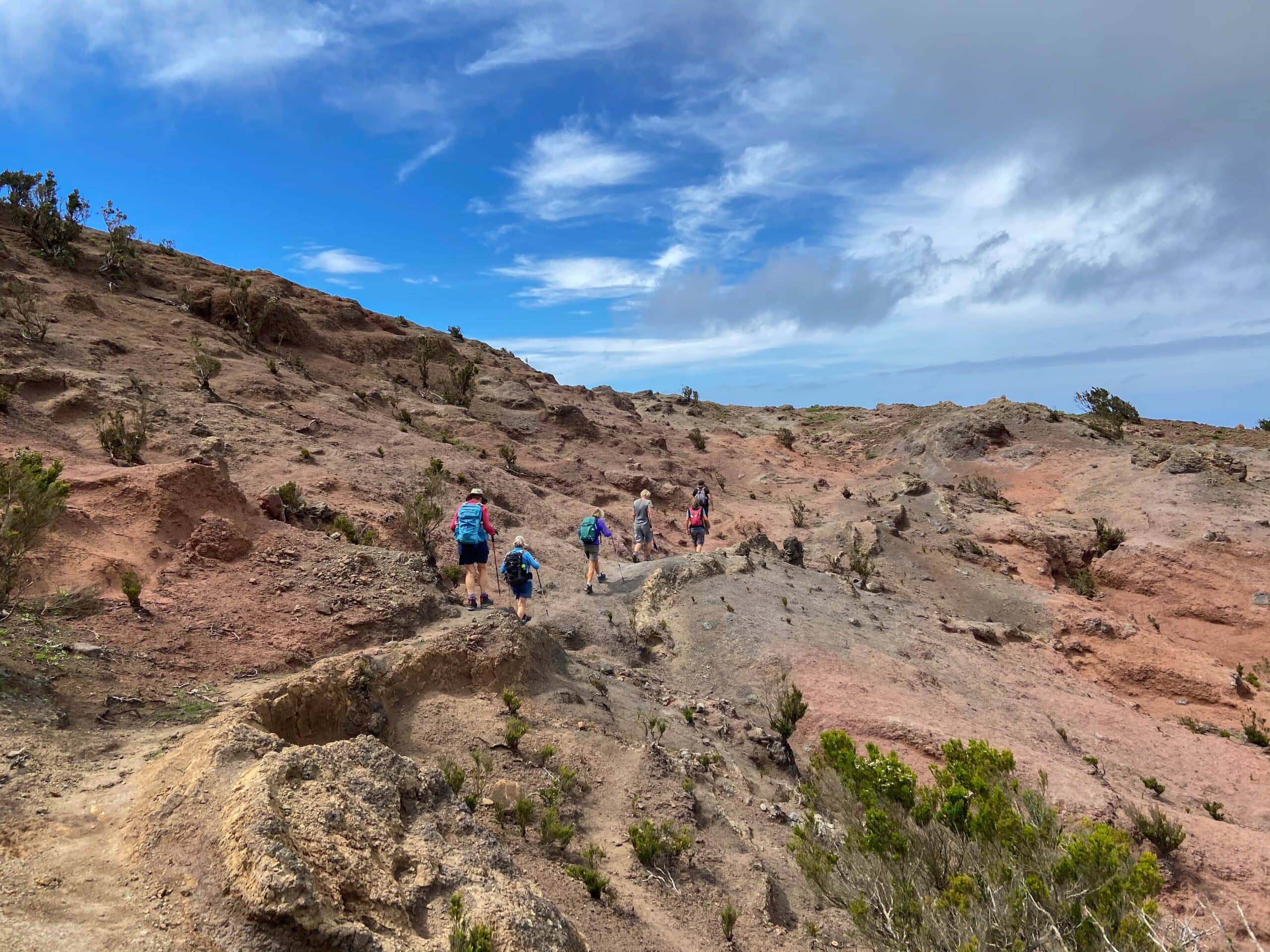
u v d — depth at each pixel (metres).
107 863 3.30
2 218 27.09
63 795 3.85
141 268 28.17
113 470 8.88
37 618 6.00
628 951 4.54
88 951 2.71
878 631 14.71
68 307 21.52
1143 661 17.44
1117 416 45.41
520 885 3.94
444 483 18.42
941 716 10.88
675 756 7.86
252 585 7.98
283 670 6.66
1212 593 21.52
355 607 8.11
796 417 61.97
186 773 3.83
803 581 16.78
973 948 3.77
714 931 5.16
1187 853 8.30
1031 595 20.42
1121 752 12.27
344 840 3.49
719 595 14.27
